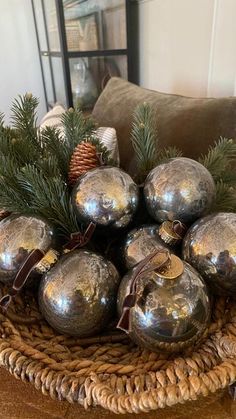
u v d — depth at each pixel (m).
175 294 0.28
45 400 0.35
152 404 0.26
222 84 0.81
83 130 0.47
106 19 1.29
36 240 0.34
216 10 0.77
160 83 1.16
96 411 0.34
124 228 0.37
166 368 0.30
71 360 0.32
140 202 0.37
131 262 0.35
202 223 0.33
